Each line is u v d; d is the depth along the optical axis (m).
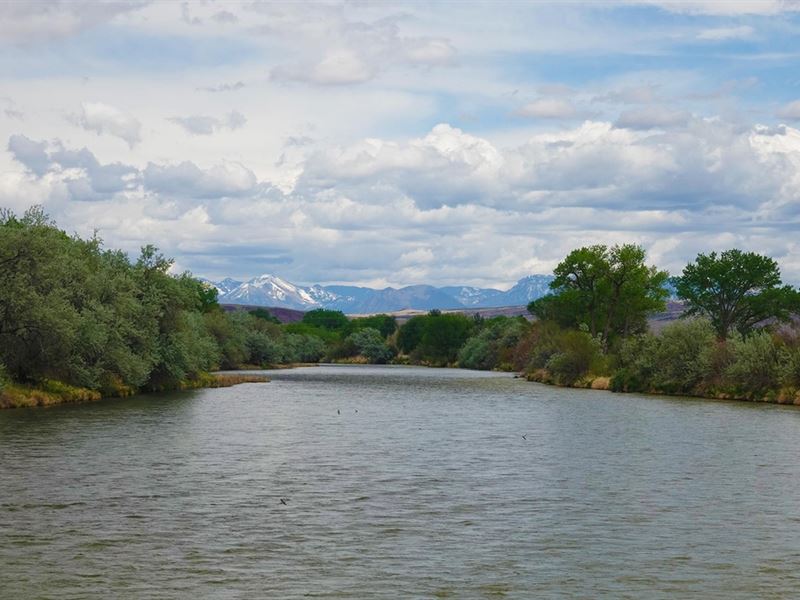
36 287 63.31
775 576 19.84
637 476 33.41
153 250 84.12
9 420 51.94
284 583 19.03
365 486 30.92
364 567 20.33
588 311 133.75
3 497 28.12
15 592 18.23
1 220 67.69
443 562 20.81
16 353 63.81
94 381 71.12
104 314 70.38
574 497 29.02
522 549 22.06
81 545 22.11
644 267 125.56
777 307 126.19
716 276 125.88
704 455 39.44
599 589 18.80
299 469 34.75
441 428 51.72
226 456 38.22
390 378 127.38
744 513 26.53
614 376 96.31
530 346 150.88
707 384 85.12
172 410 61.81
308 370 165.00
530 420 57.41
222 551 21.66
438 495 29.30
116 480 31.53
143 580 19.14
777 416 60.41
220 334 158.12
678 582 19.34
